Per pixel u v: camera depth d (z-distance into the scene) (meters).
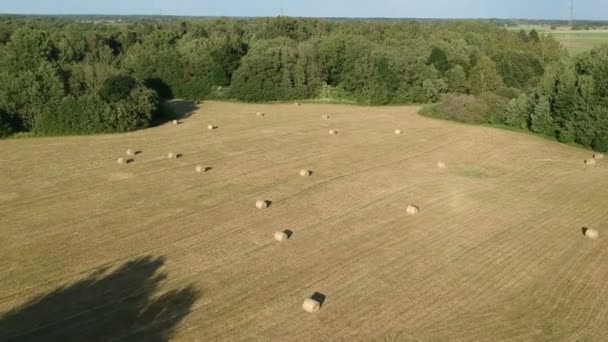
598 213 26.00
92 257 20.06
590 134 39.69
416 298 17.59
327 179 30.64
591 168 34.50
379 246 21.56
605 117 38.91
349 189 28.84
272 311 16.62
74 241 21.48
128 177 30.55
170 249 20.89
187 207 25.69
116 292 17.48
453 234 22.95
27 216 24.19
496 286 18.52
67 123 41.94
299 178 30.75
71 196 27.06
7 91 41.50
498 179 31.50
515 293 18.06
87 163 33.53
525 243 22.22
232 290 17.83
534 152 38.47
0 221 23.52
